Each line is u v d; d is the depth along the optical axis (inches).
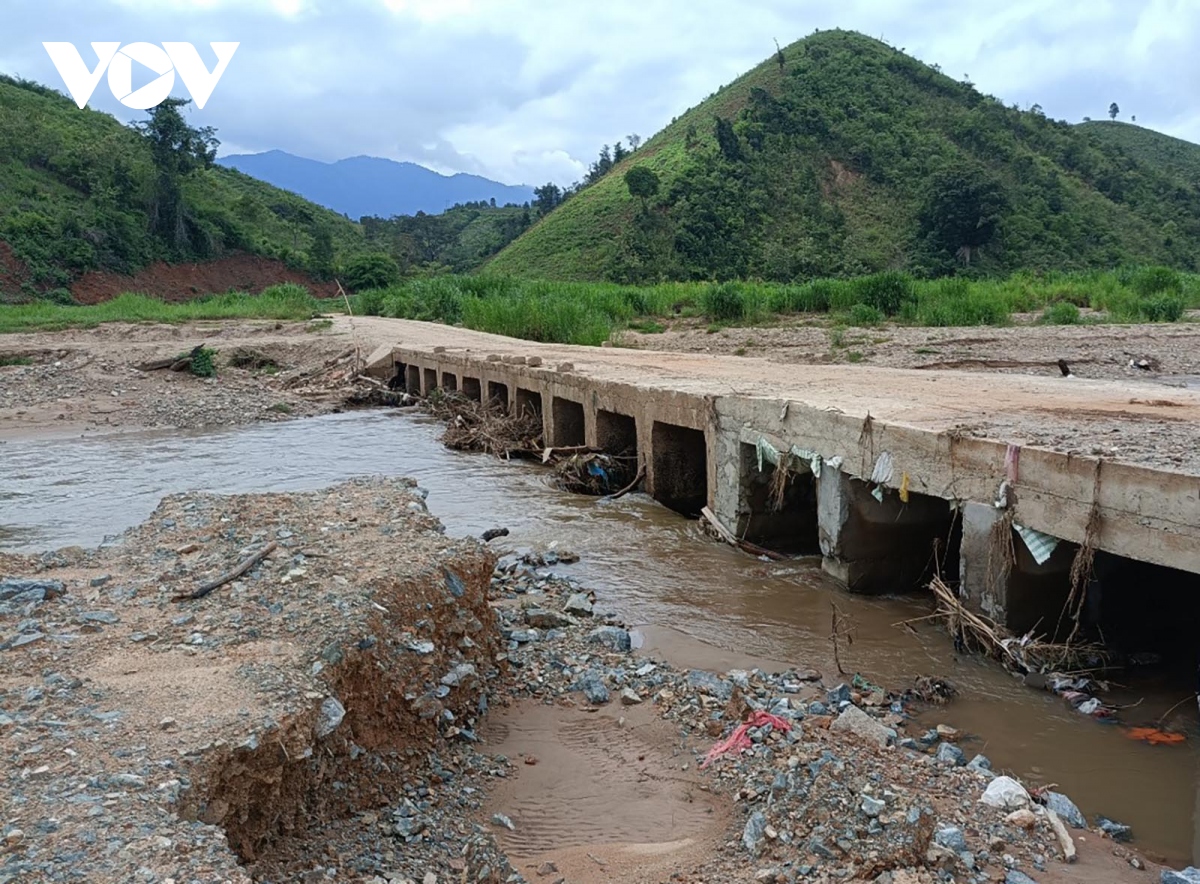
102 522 547.5
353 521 341.7
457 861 196.4
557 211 3892.7
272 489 628.7
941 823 211.5
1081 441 327.6
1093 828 224.2
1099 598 331.0
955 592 378.0
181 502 382.3
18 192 2704.2
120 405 975.0
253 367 1218.6
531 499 592.7
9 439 831.7
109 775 172.1
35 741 186.1
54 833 154.9
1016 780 244.2
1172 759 259.8
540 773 245.6
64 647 238.1
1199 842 219.0
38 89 3725.4
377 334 1339.8
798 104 3708.2
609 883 194.7
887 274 1459.2
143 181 2903.5
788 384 549.6
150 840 153.9
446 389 989.8
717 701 286.0
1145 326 1145.4
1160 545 269.1
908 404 434.9
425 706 243.8
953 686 308.7
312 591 265.7
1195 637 337.1
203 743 182.7
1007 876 194.2
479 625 288.7
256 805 187.3
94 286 2581.2
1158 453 300.7
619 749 259.8
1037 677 309.4
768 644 348.5
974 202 2933.1
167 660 227.9
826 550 417.4
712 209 3080.7
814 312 1465.3
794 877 187.0
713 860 200.5
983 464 329.4
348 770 216.2
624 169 4151.1
